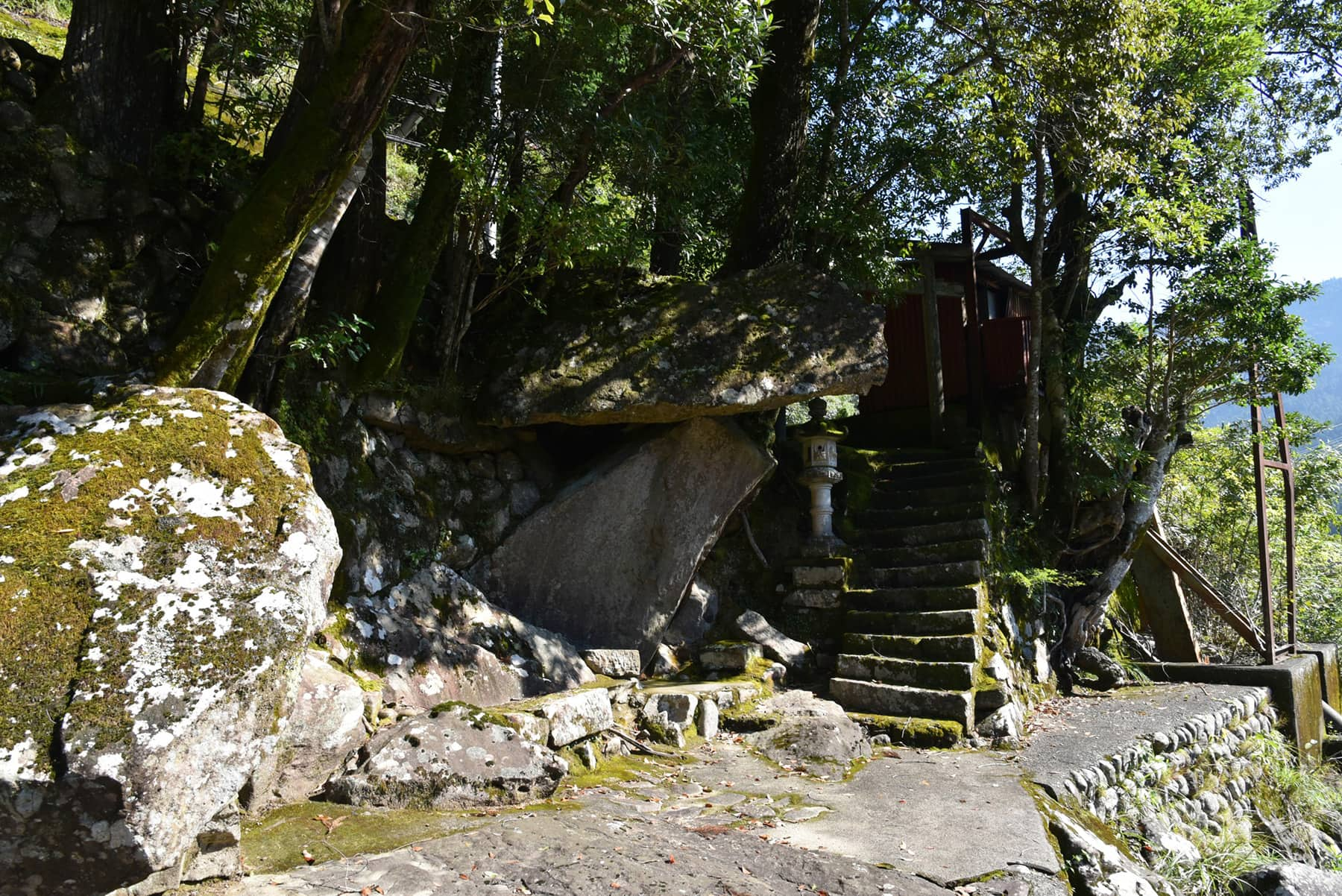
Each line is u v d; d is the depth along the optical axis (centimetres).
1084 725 686
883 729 632
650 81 600
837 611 764
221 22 570
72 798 239
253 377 490
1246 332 804
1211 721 714
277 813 372
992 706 646
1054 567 879
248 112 600
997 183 970
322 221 505
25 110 472
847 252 833
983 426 1091
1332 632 1246
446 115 586
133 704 255
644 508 669
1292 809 750
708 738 591
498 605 617
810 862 367
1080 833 448
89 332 469
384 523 557
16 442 337
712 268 864
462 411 622
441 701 509
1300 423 1020
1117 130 782
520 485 662
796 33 744
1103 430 925
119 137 512
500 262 645
